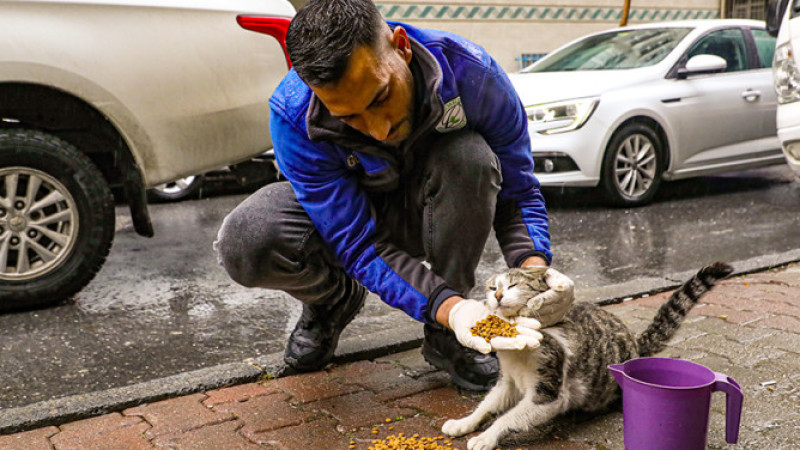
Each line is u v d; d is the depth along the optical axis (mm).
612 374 2410
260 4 4672
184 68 4270
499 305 2387
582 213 6918
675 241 5754
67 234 4262
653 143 7102
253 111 4621
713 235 5910
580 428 2553
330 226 2508
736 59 7723
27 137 4059
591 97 6734
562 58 8055
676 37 7625
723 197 7598
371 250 2475
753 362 3039
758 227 6145
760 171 9305
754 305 3814
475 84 2410
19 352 3559
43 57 3846
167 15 4207
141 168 4273
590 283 4668
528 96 6844
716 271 2719
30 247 4180
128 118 4141
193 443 2500
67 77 3922
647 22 14258
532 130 6695
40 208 4180
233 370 3080
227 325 3982
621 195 7020
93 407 2738
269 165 6109
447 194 2574
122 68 4074
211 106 4406
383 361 3270
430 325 2928
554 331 2457
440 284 2363
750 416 2547
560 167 6730
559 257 5344
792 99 5422
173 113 4273
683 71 7223
